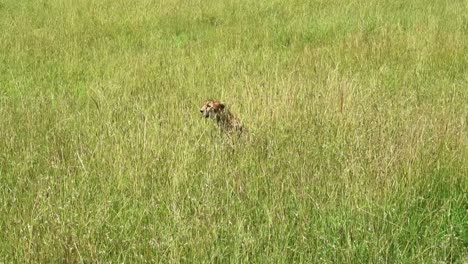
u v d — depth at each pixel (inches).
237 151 212.2
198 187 188.5
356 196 175.6
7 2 568.7
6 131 238.2
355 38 394.0
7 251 157.2
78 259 150.9
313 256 156.0
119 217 173.0
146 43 423.2
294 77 307.6
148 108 268.7
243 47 403.5
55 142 227.1
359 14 475.2
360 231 163.0
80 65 371.2
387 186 180.5
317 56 363.3
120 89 311.6
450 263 159.9
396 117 236.4
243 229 160.2
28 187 194.1
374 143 208.7
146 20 484.4
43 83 335.0
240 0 542.9
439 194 187.5
